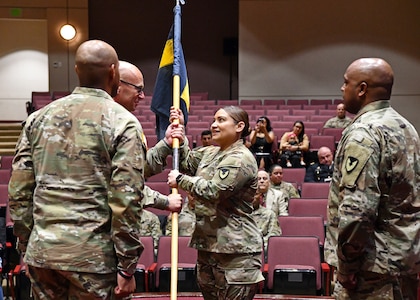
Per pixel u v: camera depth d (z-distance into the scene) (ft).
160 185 25.26
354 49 52.29
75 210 8.38
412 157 9.19
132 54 60.95
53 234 8.31
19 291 18.35
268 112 45.16
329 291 19.19
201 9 61.00
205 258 11.12
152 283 18.40
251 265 10.84
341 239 8.86
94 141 8.48
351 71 9.55
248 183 10.84
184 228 20.21
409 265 9.11
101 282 8.37
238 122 11.14
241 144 11.21
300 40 52.90
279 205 23.45
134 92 11.02
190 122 40.29
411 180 9.14
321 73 52.70
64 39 57.41
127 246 8.29
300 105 48.65
